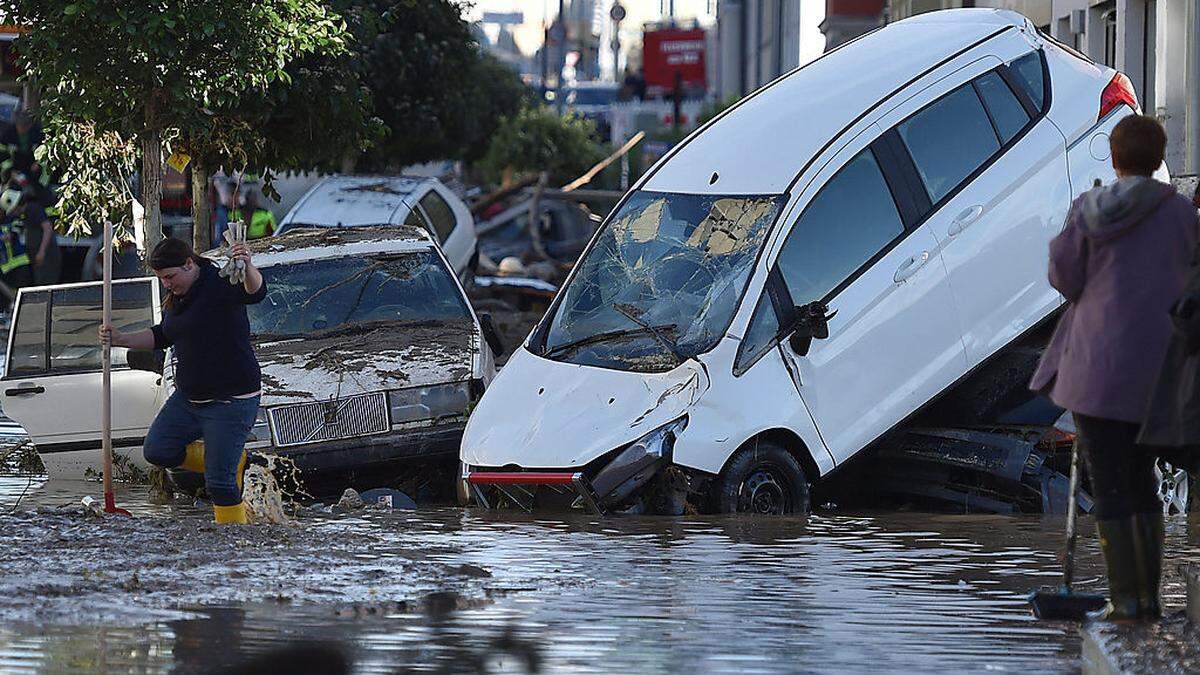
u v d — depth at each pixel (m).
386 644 17.47
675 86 147.75
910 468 33.16
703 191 32.94
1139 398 17.39
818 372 31.00
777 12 124.00
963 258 32.56
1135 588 17.78
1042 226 33.34
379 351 34.72
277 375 33.88
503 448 30.64
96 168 47.97
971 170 33.12
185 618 18.72
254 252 38.56
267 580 21.08
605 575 22.44
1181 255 17.61
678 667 16.53
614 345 31.62
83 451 36.16
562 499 30.02
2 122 81.06
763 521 29.09
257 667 16.30
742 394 30.33
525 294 77.94
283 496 33.12
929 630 18.55
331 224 67.44
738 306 30.75
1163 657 15.48
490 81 148.12
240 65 43.75
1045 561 24.19
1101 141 34.34
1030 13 66.62
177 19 42.41
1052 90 34.38
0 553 22.72
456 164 162.62
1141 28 54.56
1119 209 17.62
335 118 50.12
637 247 33.09
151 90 44.50
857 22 98.12
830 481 33.59
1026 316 33.06
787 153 32.53
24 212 79.75
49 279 80.25
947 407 33.38
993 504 31.94
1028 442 31.59
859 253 31.86
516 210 107.00
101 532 24.62
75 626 18.19
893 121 32.81
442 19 92.81
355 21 50.53
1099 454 17.80
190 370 26.70
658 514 29.95
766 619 19.19
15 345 36.47
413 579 21.47
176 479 32.81
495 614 19.30
